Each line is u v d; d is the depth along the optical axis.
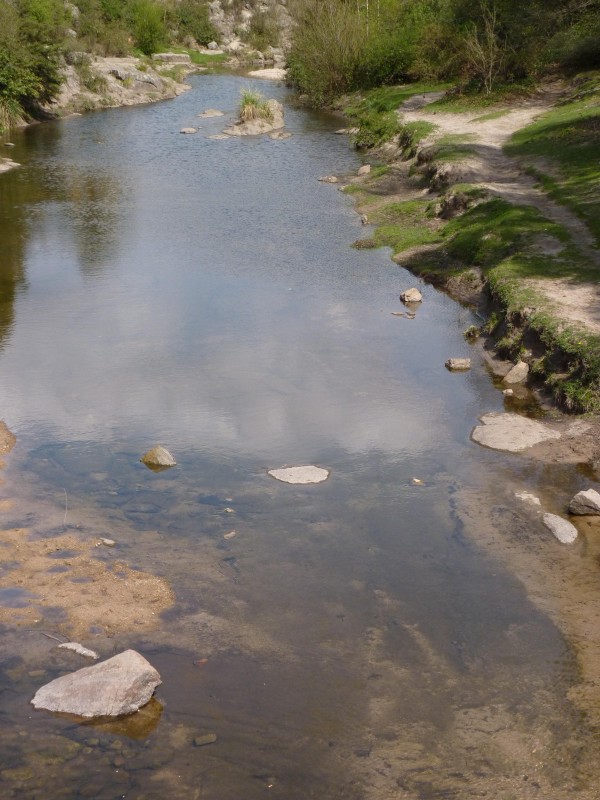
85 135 36.69
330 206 24.36
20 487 9.68
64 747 6.02
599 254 16.25
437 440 10.98
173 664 6.88
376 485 9.84
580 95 31.89
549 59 36.56
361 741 6.14
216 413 11.70
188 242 20.77
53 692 6.43
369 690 6.63
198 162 30.73
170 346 14.20
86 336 14.66
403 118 33.56
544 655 7.02
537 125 28.30
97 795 5.61
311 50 46.56
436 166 24.61
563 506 9.36
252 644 7.14
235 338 14.59
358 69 45.66
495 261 16.94
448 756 6.02
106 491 9.65
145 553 8.45
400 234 20.72
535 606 7.66
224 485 9.82
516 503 9.40
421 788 5.74
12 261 19.25
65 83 44.38
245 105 38.62
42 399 12.12
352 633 7.29
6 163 30.09
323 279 18.03
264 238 21.14
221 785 5.73
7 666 6.82
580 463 10.23
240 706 6.44
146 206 24.41
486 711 6.43
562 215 18.94
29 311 15.95
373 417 11.64
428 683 6.71
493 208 19.86
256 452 10.62
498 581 8.04
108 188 26.69
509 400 12.19
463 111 33.56
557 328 12.80
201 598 7.75
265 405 11.97
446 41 42.66
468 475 10.06
